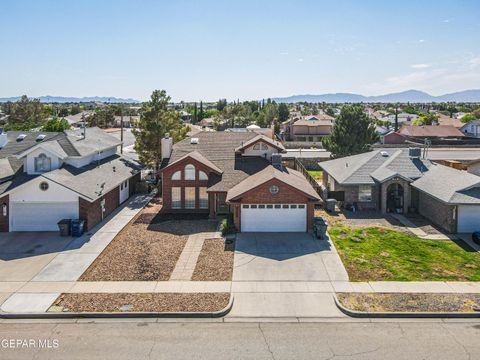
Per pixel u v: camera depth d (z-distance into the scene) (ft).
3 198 79.36
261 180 81.15
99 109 342.03
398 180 94.17
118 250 69.72
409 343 42.27
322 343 42.16
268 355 39.86
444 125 276.00
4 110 485.56
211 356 39.60
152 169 135.44
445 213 80.94
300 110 583.58
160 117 123.65
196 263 63.93
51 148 88.69
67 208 80.02
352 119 150.00
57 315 47.67
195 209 95.71
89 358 39.17
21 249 70.13
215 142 112.47
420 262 64.23
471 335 43.91
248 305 50.62
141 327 45.39
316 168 163.02
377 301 51.31
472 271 60.80
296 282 57.11
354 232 79.51
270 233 79.10
